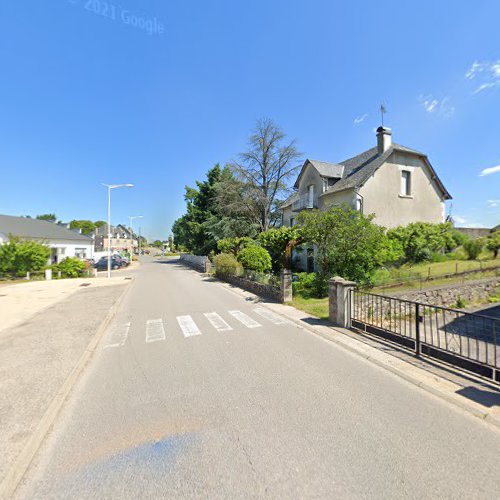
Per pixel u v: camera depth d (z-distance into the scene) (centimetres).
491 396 399
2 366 529
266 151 2672
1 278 2186
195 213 3828
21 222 3503
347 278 1173
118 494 247
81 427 346
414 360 531
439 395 407
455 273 1412
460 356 487
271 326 792
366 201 1741
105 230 8038
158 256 8156
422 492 242
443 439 312
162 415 368
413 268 1550
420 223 1766
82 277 2400
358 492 243
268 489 248
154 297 1320
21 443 312
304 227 1262
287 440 313
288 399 401
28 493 251
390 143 1892
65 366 527
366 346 609
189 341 670
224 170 3650
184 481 259
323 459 283
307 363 530
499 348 695
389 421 346
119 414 373
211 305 1103
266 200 2642
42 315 955
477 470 266
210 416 363
